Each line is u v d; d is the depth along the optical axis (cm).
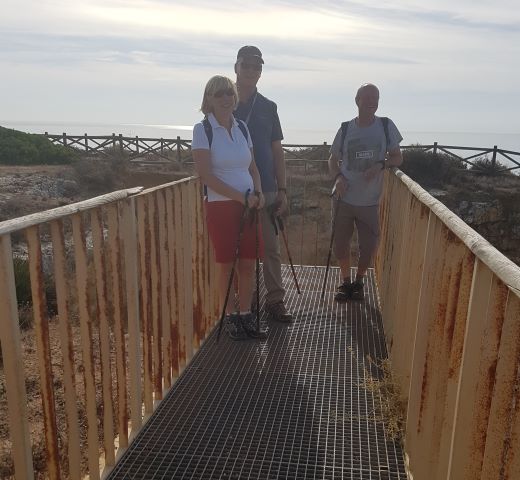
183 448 276
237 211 380
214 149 368
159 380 315
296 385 341
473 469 149
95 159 2362
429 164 2406
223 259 386
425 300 237
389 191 477
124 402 270
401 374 307
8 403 183
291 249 1093
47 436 204
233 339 409
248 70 410
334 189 483
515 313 125
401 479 255
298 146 1617
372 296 518
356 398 325
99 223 238
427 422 222
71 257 758
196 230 385
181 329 356
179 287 346
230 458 268
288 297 513
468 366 158
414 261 284
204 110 378
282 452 272
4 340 177
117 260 258
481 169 2564
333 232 495
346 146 473
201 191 396
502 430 130
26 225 179
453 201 2123
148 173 2175
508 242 2094
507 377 128
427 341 232
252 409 312
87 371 232
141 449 275
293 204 1484
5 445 299
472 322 156
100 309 242
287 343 406
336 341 410
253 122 421
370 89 453
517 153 2536
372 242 483
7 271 173
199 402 320
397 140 466
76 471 224
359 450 275
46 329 198
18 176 1839
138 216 282
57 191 1784
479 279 153
